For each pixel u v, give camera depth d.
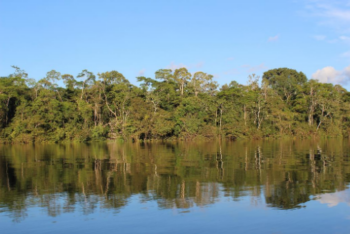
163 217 13.59
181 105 74.62
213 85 95.75
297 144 56.75
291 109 91.25
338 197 16.45
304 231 12.16
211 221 13.12
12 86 69.06
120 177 22.06
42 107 67.50
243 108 83.00
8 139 63.31
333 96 90.12
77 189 18.48
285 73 116.19
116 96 79.44
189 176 22.27
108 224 12.90
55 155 37.88
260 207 14.84
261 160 31.14
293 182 20.02
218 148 47.84
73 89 85.12
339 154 37.03
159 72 96.56
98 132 68.56
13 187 19.09
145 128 68.06
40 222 13.19
